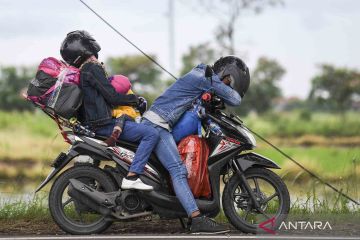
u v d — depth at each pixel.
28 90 11.90
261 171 12.12
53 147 26.41
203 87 12.04
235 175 12.07
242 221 11.97
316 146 71.44
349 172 16.53
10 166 35.16
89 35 12.16
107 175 11.85
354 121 89.38
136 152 11.76
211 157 11.96
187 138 11.98
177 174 11.74
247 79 12.40
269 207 12.28
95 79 11.85
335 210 13.84
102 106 11.85
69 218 11.84
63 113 11.76
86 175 11.82
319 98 96.00
